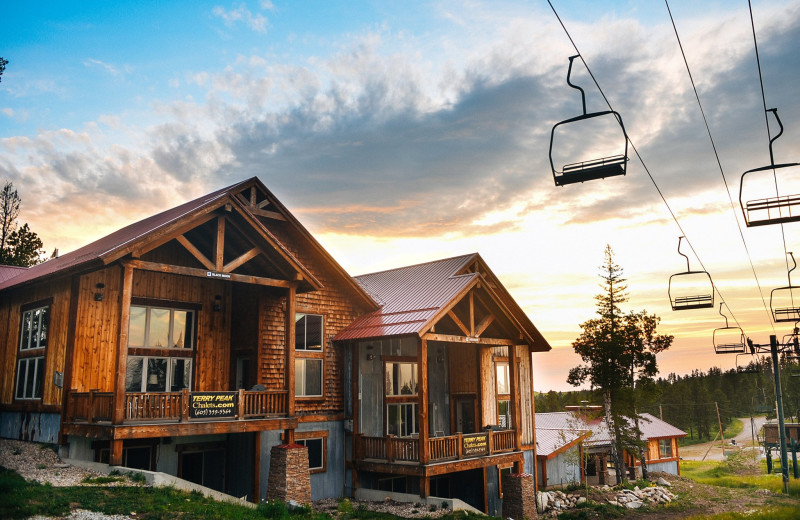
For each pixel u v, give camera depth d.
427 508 20.02
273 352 21.55
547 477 33.22
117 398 15.92
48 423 18.36
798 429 49.94
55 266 21.67
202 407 17.47
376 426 23.50
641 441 39.09
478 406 25.91
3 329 22.28
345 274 23.97
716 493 36.53
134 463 18.84
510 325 25.64
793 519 24.94
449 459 21.59
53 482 14.39
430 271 27.05
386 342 24.53
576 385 40.47
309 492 18.48
